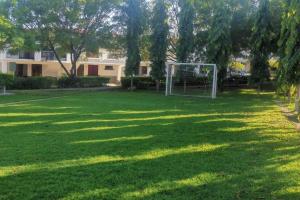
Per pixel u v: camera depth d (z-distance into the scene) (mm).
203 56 36156
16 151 8609
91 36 36188
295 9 11852
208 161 8125
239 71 51250
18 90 31688
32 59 52031
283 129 12961
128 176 6844
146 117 15469
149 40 37156
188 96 30031
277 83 13312
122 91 34625
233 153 8992
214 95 29859
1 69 50031
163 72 36000
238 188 6398
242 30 36406
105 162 7773
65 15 34344
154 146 9523
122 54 39719
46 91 31609
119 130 11898
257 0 35812
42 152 8539
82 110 17453
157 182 6559
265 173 7328
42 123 13109
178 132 11820
